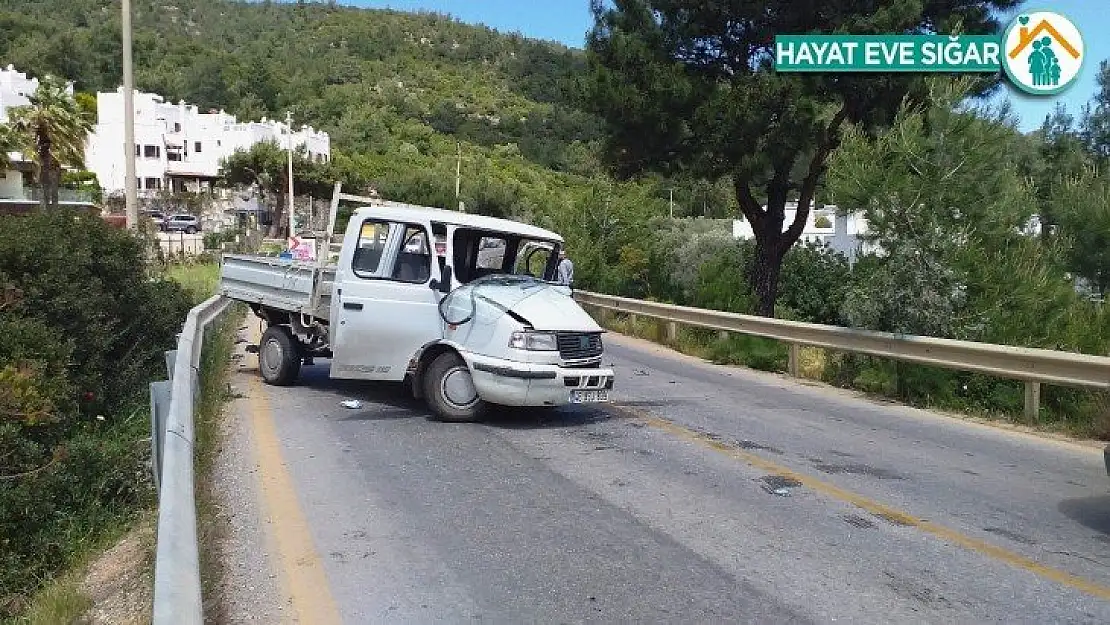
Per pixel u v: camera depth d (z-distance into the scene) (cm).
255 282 1348
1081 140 2367
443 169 8269
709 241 3100
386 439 945
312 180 6494
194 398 889
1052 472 877
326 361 1519
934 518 703
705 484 788
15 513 783
